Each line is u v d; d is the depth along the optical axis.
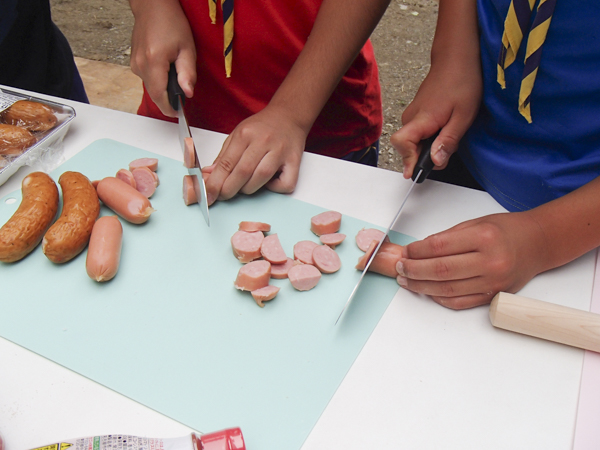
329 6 1.25
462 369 0.78
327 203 1.10
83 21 3.94
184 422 0.72
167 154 1.24
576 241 0.87
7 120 1.22
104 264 0.89
